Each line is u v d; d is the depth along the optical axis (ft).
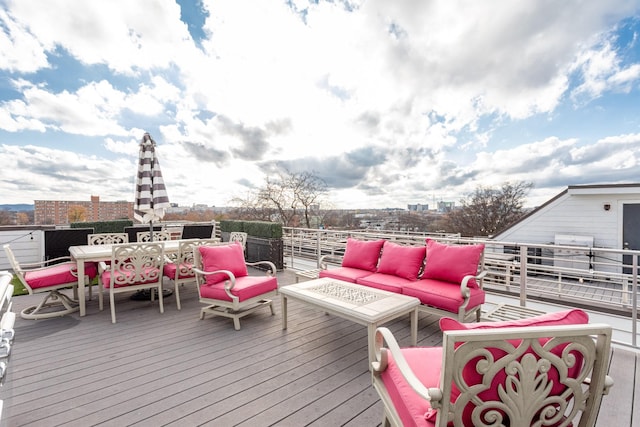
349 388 6.68
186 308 12.30
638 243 20.58
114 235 16.65
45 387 6.66
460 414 3.16
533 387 3.25
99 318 11.09
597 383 3.44
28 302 13.00
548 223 23.88
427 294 9.37
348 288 9.73
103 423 5.52
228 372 7.33
